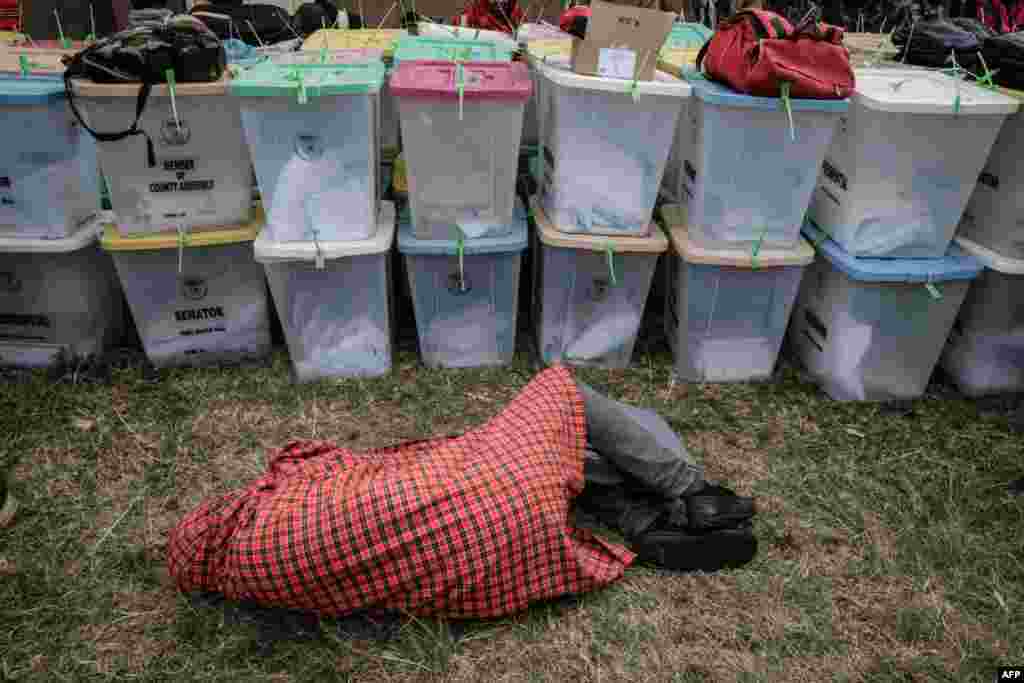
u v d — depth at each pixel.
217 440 2.85
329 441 2.86
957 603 2.26
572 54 2.92
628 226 3.09
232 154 2.91
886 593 2.28
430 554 1.93
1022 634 2.15
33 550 2.35
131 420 2.94
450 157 2.88
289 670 2.00
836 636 2.14
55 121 2.80
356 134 2.77
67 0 4.39
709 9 5.14
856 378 3.18
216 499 2.26
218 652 2.03
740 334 3.25
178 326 3.20
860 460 2.85
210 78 2.76
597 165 2.96
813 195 3.27
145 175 2.88
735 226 3.03
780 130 2.84
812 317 3.32
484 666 2.03
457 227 3.03
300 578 1.92
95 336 3.28
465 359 3.35
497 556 1.97
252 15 4.12
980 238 3.09
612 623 2.14
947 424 3.07
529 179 3.79
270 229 2.92
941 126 2.75
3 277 3.08
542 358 3.39
